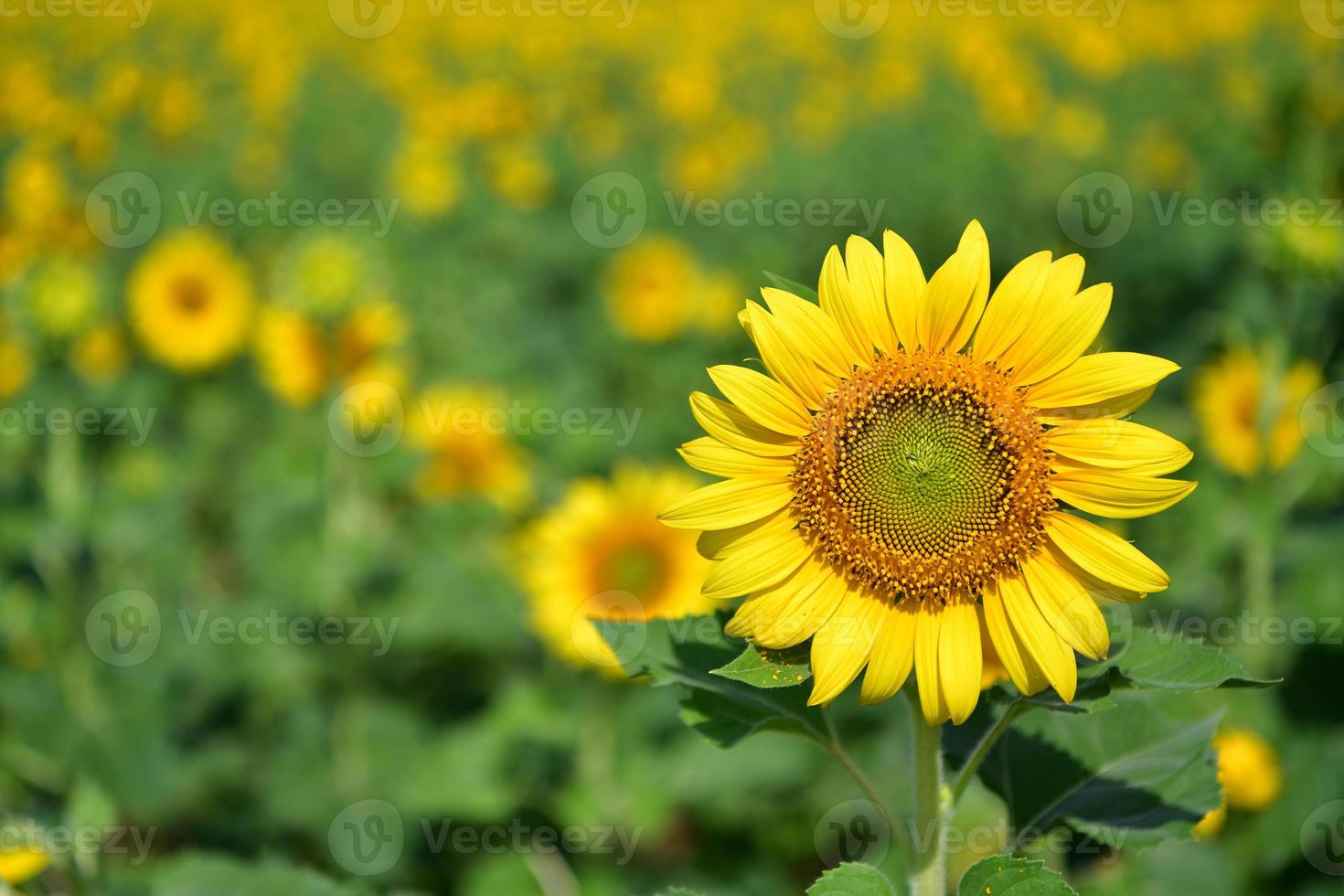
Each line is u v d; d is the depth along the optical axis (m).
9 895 2.47
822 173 10.23
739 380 1.70
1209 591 4.43
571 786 4.57
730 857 4.48
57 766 4.43
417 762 4.60
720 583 1.69
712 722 1.79
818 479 1.67
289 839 4.50
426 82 14.64
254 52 15.93
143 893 2.55
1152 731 1.92
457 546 5.11
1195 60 14.98
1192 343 6.82
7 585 4.61
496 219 9.46
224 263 7.14
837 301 1.71
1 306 5.23
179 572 5.25
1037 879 1.54
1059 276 1.68
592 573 4.24
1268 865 3.50
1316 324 4.45
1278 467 4.30
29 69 11.31
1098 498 1.64
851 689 4.57
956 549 1.63
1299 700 3.88
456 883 4.36
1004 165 9.88
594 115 13.49
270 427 6.67
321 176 11.88
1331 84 11.20
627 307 7.54
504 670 4.93
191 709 4.64
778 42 18.11
